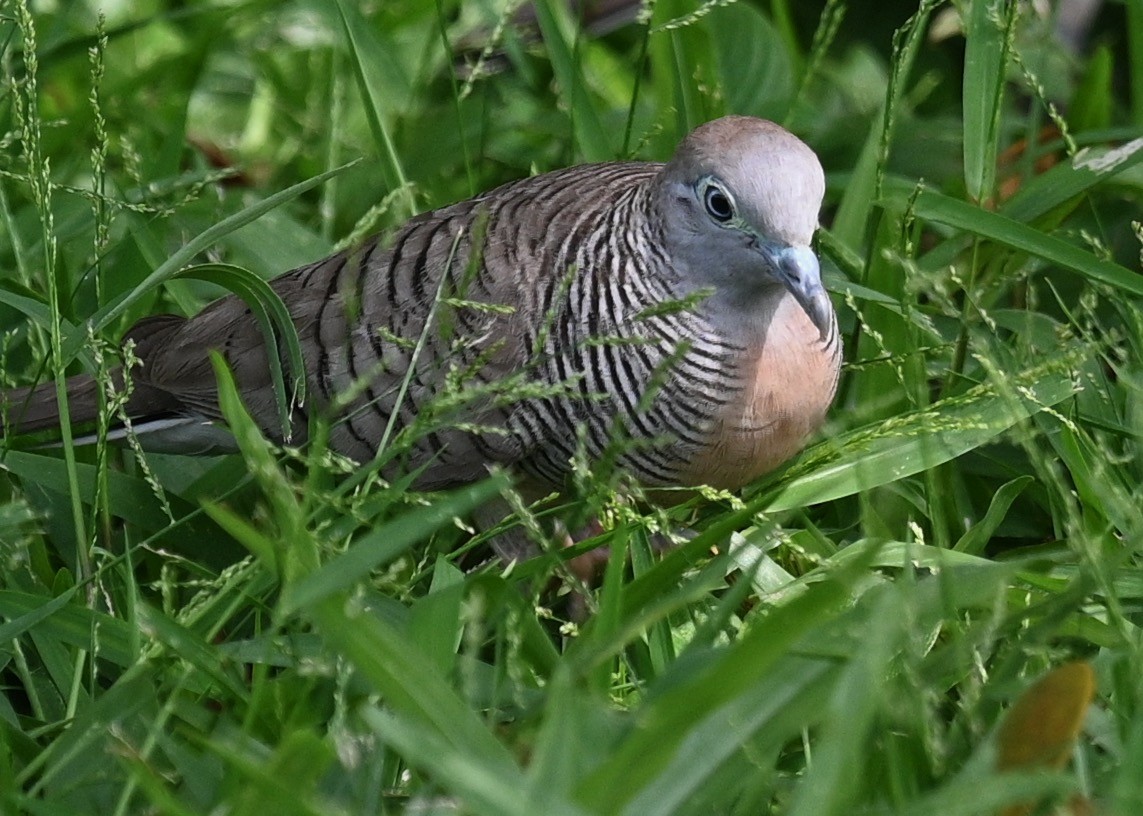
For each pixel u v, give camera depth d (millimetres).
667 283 8352
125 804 5992
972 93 9492
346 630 5203
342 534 7023
